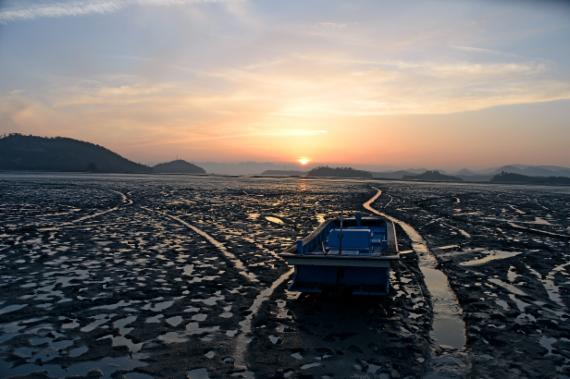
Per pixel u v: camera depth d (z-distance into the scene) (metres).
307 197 41.69
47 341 6.91
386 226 12.98
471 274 11.29
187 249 14.37
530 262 12.81
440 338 7.17
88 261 12.38
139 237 16.64
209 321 7.84
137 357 6.37
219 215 24.66
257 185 69.12
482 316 8.13
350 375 5.85
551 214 27.58
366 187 68.50
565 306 8.79
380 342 6.97
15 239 15.64
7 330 7.34
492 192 56.47
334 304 8.86
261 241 16.11
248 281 10.51
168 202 33.12
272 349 6.66
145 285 10.07
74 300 8.93
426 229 19.78
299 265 8.82
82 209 26.72
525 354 6.54
